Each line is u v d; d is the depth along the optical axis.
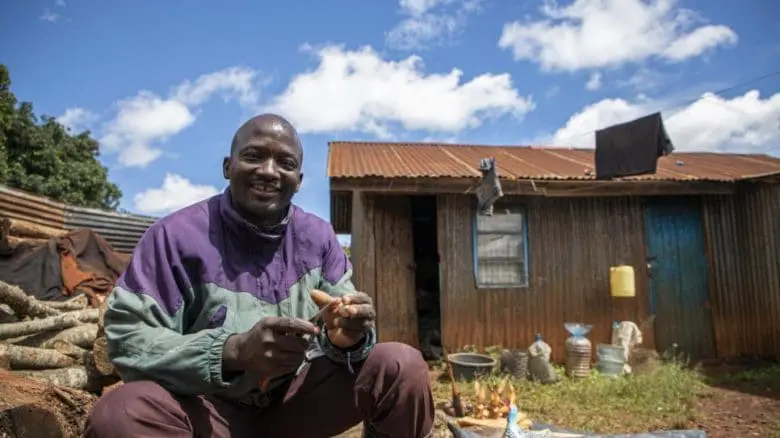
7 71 13.97
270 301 1.85
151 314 1.63
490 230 8.86
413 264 8.74
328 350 1.82
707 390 7.06
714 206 9.46
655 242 9.25
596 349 8.62
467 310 8.62
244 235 1.82
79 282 6.87
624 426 5.37
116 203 17.47
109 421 1.43
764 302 9.09
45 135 15.36
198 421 1.62
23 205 8.23
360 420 1.96
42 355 4.05
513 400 4.97
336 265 2.05
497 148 12.63
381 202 8.79
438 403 6.20
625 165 7.70
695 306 9.21
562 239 9.00
